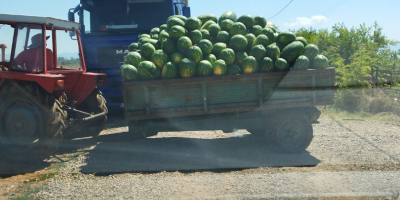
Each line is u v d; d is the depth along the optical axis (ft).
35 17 20.94
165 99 20.31
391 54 42.06
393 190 15.31
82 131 26.30
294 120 20.59
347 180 16.61
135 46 24.81
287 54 20.80
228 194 15.25
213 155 21.24
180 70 20.26
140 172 18.43
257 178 17.07
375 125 29.14
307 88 20.42
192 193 15.44
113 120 32.68
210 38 22.06
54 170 19.36
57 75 21.29
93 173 18.52
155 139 25.54
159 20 32.24
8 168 20.06
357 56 37.11
